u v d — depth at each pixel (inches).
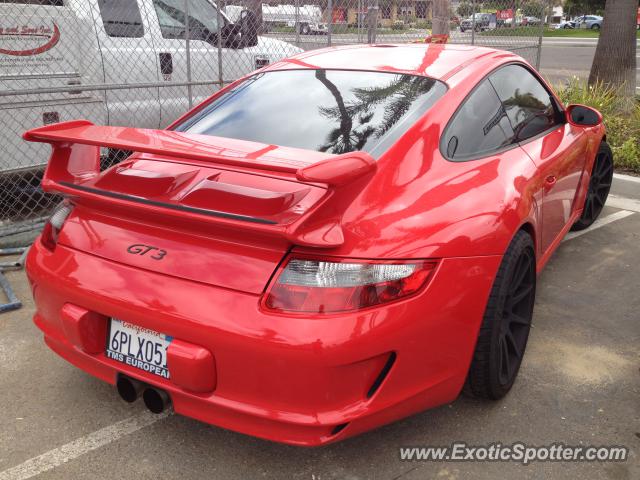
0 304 135.3
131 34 209.0
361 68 108.8
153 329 75.7
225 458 88.0
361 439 91.4
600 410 98.2
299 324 70.0
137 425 95.2
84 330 82.2
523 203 97.1
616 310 132.2
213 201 76.0
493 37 306.0
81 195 81.5
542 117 129.6
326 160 68.8
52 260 86.0
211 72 235.0
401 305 74.2
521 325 104.3
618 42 358.6
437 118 95.1
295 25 241.4
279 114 99.7
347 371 72.2
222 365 73.4
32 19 182.1
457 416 96.5
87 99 199.6
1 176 184.1
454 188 88.7
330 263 72.2
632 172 250.4
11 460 87.4
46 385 105.3
